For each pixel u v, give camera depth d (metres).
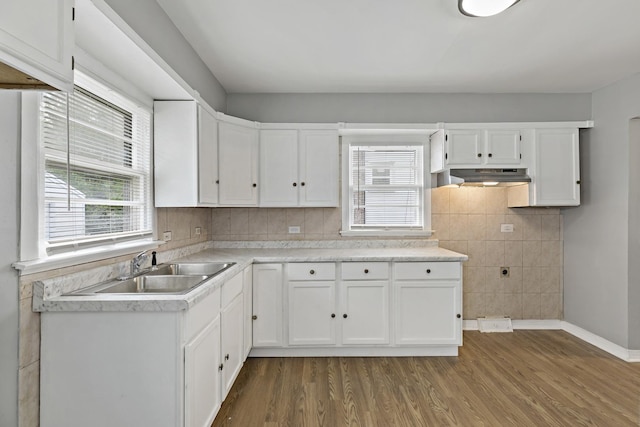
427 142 3.66
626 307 2.99
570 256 3.63
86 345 1.54
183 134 2.53
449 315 2.99
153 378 1.55
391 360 2.95
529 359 2.97
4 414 1.40
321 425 2.06
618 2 2.01
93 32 1.58
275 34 2.39
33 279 1.50
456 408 2.23
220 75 3.09
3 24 0.90
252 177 3.25
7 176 1.37
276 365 2.85
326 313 2.97
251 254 3.11
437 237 3.71
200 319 1.76
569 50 2.62
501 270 3.72
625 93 3.10
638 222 3.01
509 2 1.93
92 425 1.55
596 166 3.35
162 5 2.06
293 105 3.52
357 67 2.93
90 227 1.93
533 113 3.56
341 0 2.01
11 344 1.40
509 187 3.71
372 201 3.70
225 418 2.12
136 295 1.63
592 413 2.18
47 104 1.59
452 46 2.56
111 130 2.10
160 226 2.61
